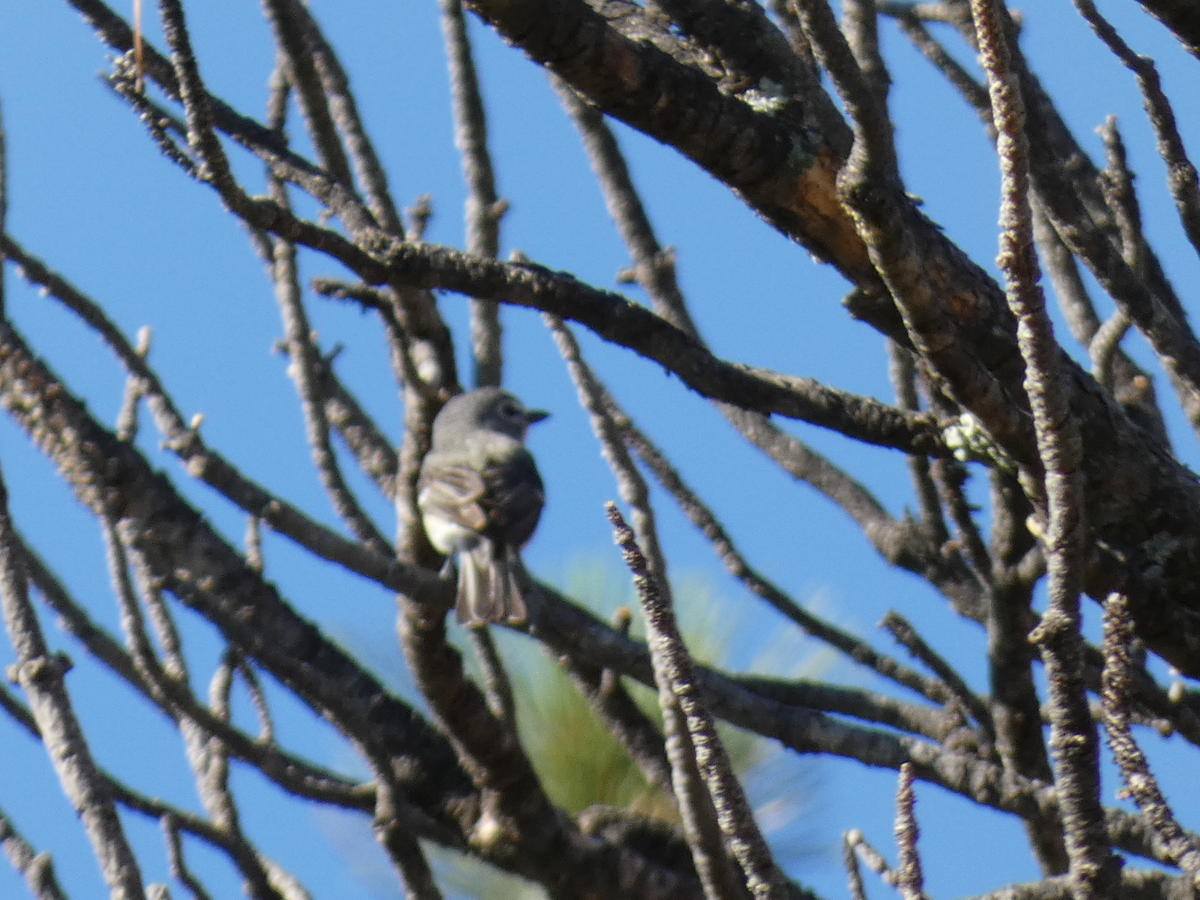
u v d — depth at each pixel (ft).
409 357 30.81
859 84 25.96
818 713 32.96
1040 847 31.83
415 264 30.63
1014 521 32.55
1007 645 32.91
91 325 28.40
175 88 31.04
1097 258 33.40
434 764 32.37
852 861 23.80
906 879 21.42
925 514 36.83
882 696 35.27
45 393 27.32
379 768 25.84
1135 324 33.96
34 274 28.02
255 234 34.09
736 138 31.53
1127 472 33.65
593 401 31.63
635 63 30.66
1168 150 32.94
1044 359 21.29
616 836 33.27
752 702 32.83
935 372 28.53
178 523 29.30
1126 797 20.99
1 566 22.31
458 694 30.55
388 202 32.65
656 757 33.99
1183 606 34.22
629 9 34.68
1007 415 28.78
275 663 25.27
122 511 28.40
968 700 34.19
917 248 31.63
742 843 20.56
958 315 32.42
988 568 33.50
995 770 32.04
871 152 26.50
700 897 32.73
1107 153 35.19
